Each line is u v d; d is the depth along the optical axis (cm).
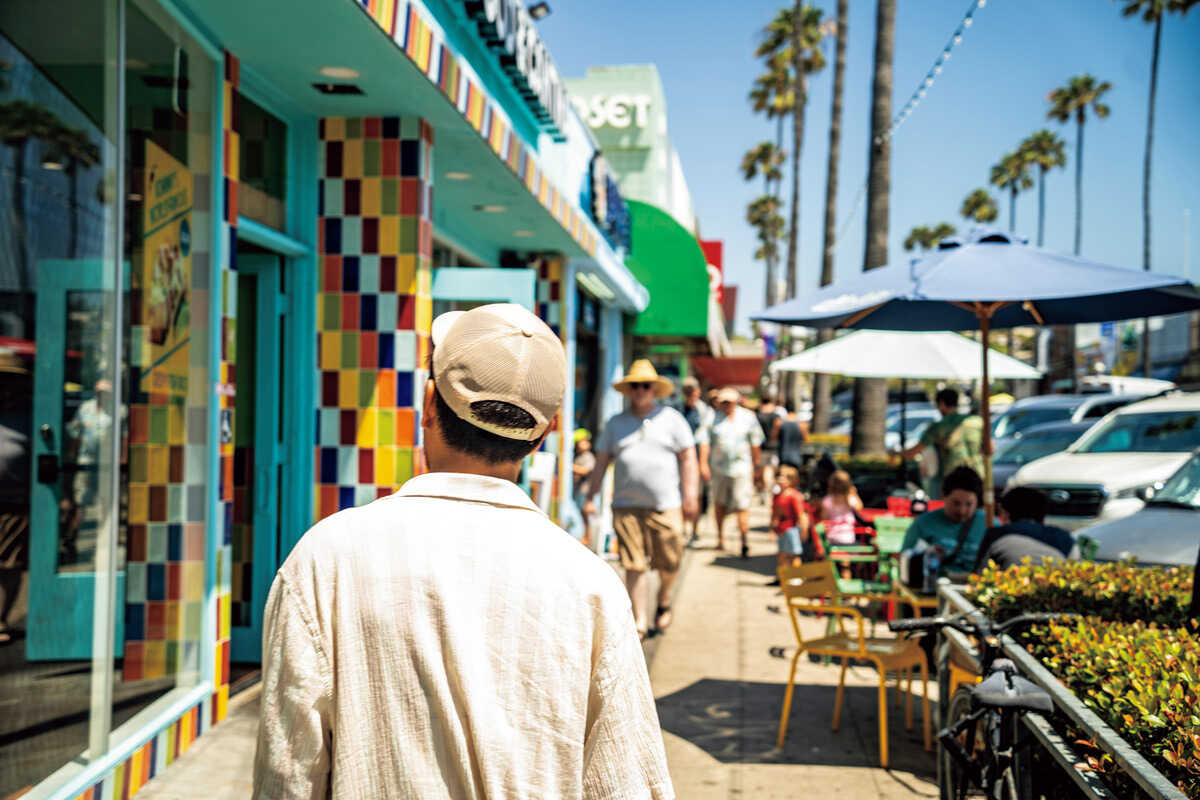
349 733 134
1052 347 3594
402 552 141
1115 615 397
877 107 1623
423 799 131
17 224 327
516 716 136
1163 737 245
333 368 575
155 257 415
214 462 460
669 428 708
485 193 725
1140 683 268
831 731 532
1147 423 1038
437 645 136
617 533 715
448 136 593
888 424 2427
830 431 3344
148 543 414
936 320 743
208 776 402
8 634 328
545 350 157
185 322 443
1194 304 623
